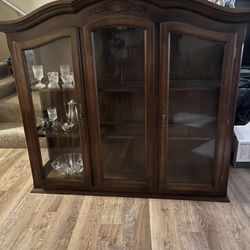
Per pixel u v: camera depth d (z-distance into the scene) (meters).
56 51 1.56
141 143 1.72
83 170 1.80
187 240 1.45
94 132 1.66
